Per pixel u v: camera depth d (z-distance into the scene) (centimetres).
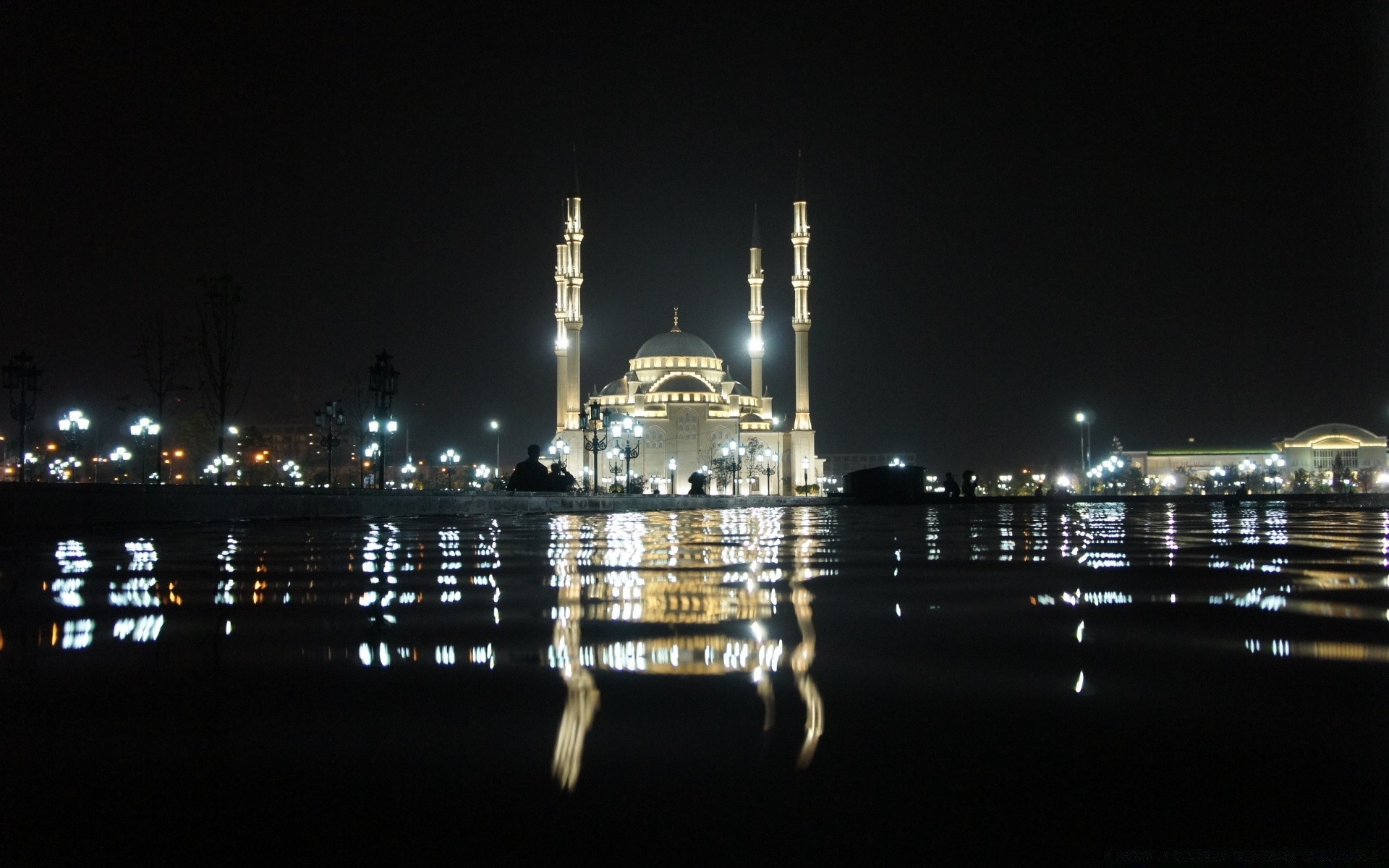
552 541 2894
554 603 1279
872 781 529
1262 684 748
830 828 468
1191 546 2447
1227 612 1148
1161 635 974
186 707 687
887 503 9050
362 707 684
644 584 1540
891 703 691
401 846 450
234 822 478
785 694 722
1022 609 1186
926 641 949
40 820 479
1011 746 588
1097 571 1717
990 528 3650
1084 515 5456
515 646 934
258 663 847
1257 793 509
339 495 5462
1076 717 651
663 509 8356
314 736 613
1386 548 2334
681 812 488
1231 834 457
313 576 1698
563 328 19400
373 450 10281
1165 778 533
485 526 4162
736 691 732
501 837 461
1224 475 19775
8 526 3312
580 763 560
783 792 515
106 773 545
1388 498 9744
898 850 443
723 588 1460
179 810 492
